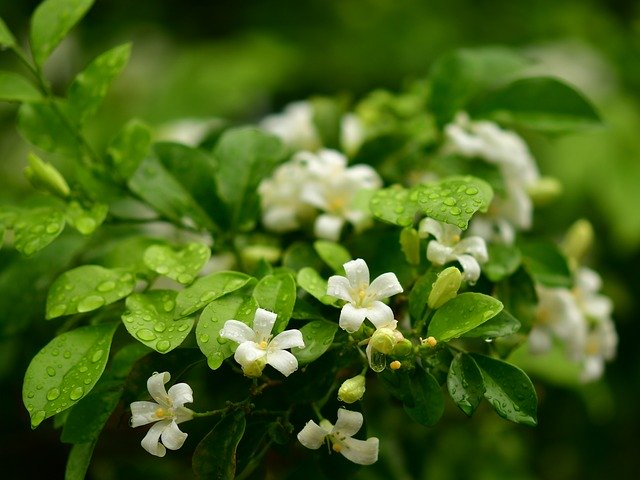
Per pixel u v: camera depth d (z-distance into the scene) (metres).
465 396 0.39
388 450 0.50
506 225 0.47
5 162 0.69
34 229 0.42
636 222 0.65
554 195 0.50
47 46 0.46
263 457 0.43
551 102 0.50
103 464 0.52
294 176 0.48
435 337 0.40
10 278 0.47
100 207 0.44
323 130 0.51
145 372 0.40
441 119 0.50
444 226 0.42
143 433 0.52
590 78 0.73
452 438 0.55
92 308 0.41
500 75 0.51
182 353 0.41
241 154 0.47
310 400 0.41
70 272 0.42
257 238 0.48
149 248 0.43
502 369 0.40
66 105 0.46
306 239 0.48
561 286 0.46
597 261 0.66
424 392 0.39
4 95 0.45
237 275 0.41
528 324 0.44
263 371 0.41
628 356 0.63
